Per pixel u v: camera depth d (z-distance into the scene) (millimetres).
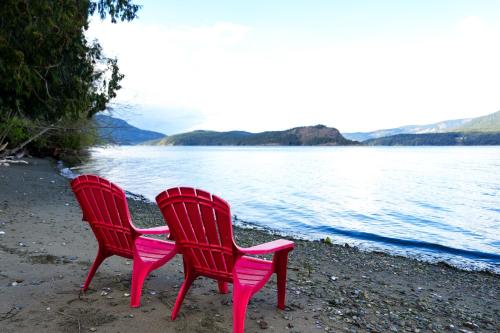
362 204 17516
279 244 3426
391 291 5375
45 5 10445
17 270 4695
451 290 5910
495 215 15109
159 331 3229
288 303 4133
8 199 10711
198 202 3180
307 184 26500
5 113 15977
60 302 3758
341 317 3914
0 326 3215
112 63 15891
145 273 3691
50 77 12406
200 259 3404
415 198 20000
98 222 3953
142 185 23203
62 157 32219
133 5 15938
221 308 3777
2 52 10289
